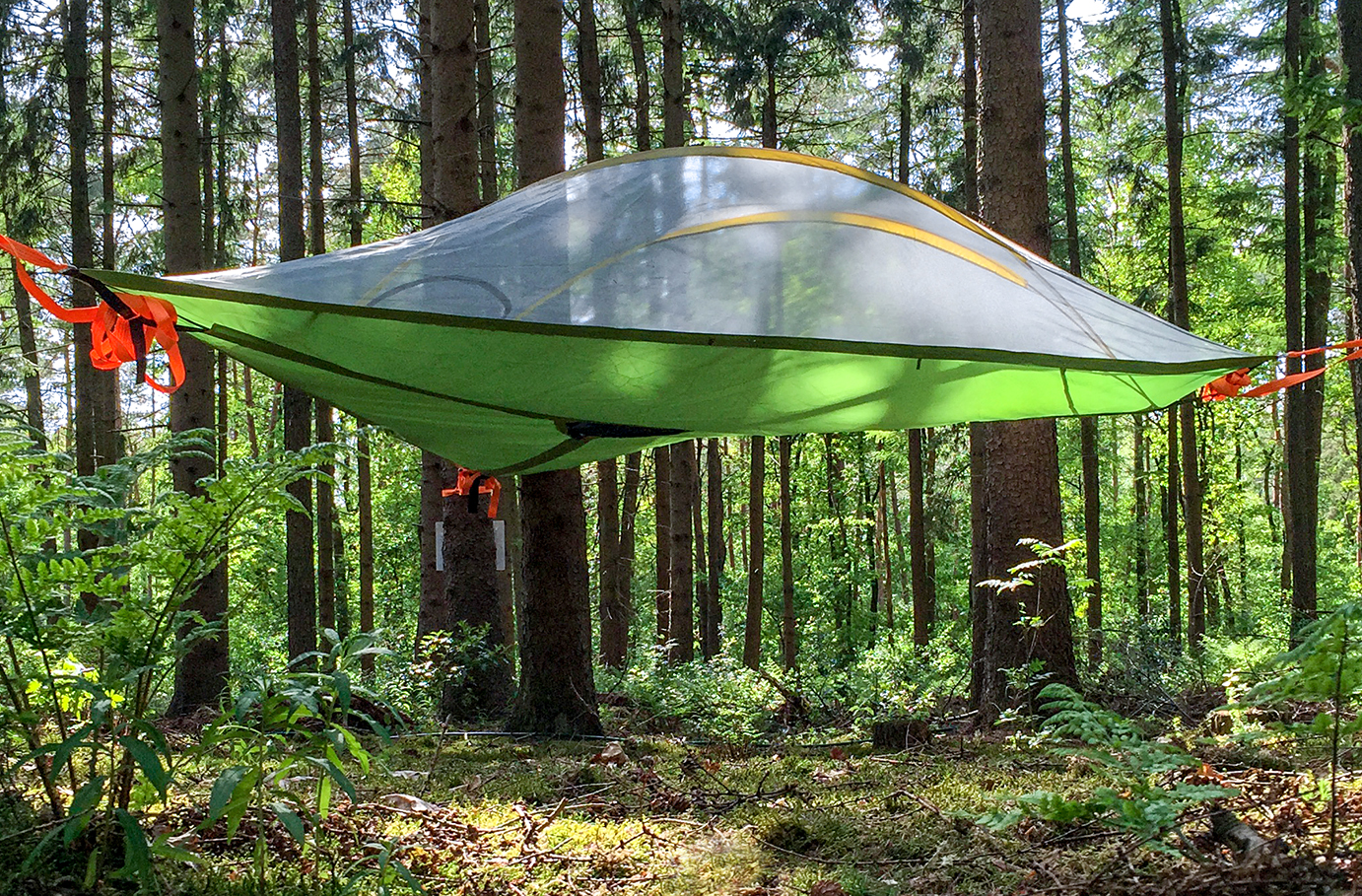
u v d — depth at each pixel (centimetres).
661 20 1112
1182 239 1278
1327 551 2194
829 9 1364
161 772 234
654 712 769
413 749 547
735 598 2205
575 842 340
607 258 339
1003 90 682
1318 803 318
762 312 321
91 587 271
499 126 1492
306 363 343
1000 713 650
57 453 296
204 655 736
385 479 2028
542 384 346
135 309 285
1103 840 314
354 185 1327
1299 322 1201
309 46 1141
